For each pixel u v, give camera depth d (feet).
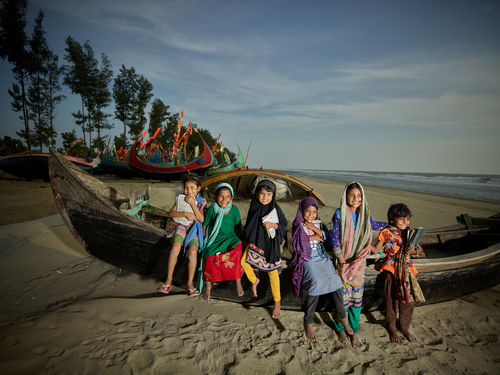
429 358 8.85
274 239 9.86
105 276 12.95
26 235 16.58
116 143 128.26
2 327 8.18
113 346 8.00
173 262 10.25
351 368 8.23
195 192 11.01
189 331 9.25
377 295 10.68
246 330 9.69
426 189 100.01
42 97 106.73
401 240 9.87
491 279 12.76
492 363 8.71
